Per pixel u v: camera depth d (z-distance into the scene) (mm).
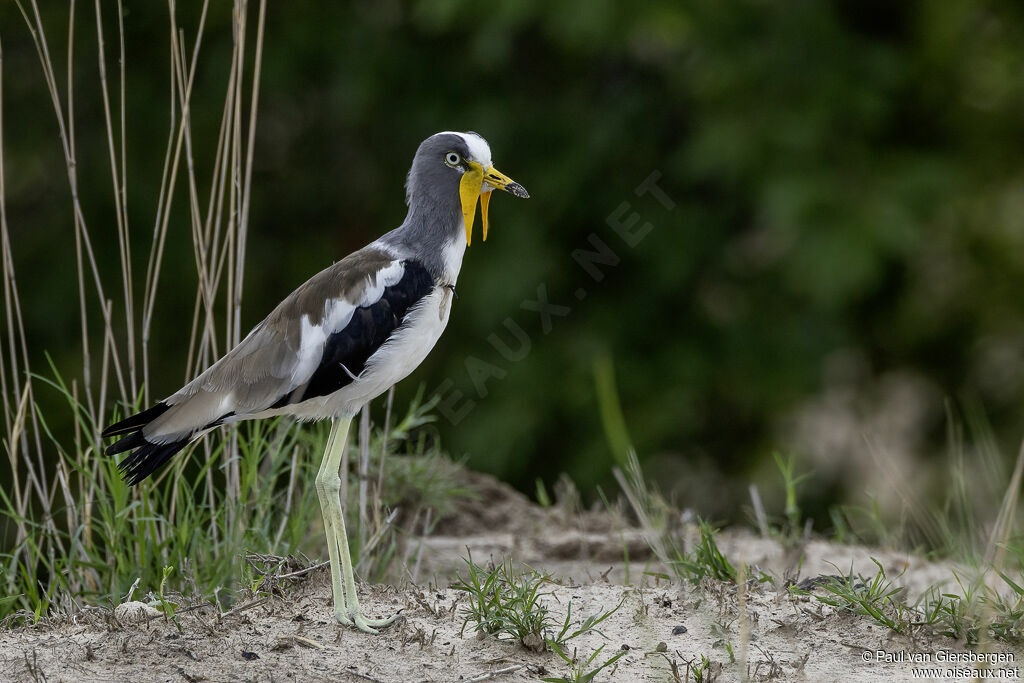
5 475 13625
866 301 15680
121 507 7148
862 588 6539
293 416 8461
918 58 14547
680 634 6051
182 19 14781
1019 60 15234
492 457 14359
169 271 14578
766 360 14359
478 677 5477
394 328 6270
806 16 13859
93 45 14578
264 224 15695
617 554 8609
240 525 7348
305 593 6480
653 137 15070
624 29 13500
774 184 13180
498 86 15500
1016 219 15805
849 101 13578
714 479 15773
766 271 14727
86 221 14602
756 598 6465
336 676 5434
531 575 7125
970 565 7973
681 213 14852
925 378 16141
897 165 13688
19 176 14977
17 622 6730
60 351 14445
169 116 14711
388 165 15734
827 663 5676
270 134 15906
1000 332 15797
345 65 15148
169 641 5703
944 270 15695
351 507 8453
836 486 15156
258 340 6219
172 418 6168
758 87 13625
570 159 14836
